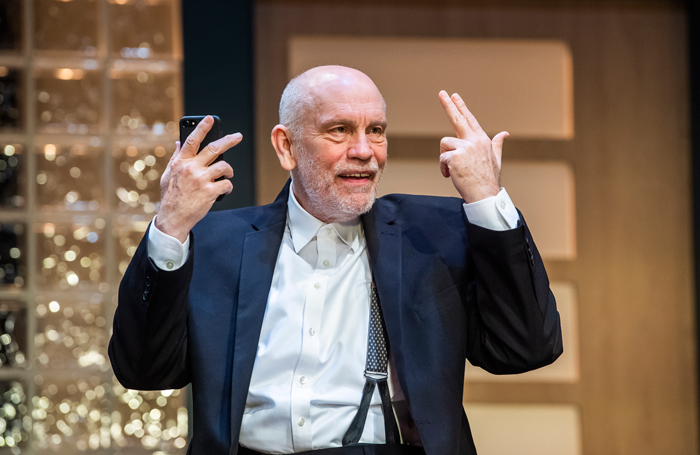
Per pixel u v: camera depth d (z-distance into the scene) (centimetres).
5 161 723
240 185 677
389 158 709
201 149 362
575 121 720
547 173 718
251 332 364
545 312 352
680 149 723
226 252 388
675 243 720
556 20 722
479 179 352
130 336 354
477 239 351
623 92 723
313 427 355
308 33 713
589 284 716
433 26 717
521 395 709
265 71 708
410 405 345
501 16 720
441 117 714
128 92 731
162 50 732
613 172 720
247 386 354
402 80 714
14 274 721
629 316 716
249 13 691
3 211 721
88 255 727
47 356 718
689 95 723
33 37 725
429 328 362
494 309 358
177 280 343
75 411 716
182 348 368
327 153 363
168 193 344
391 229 389
